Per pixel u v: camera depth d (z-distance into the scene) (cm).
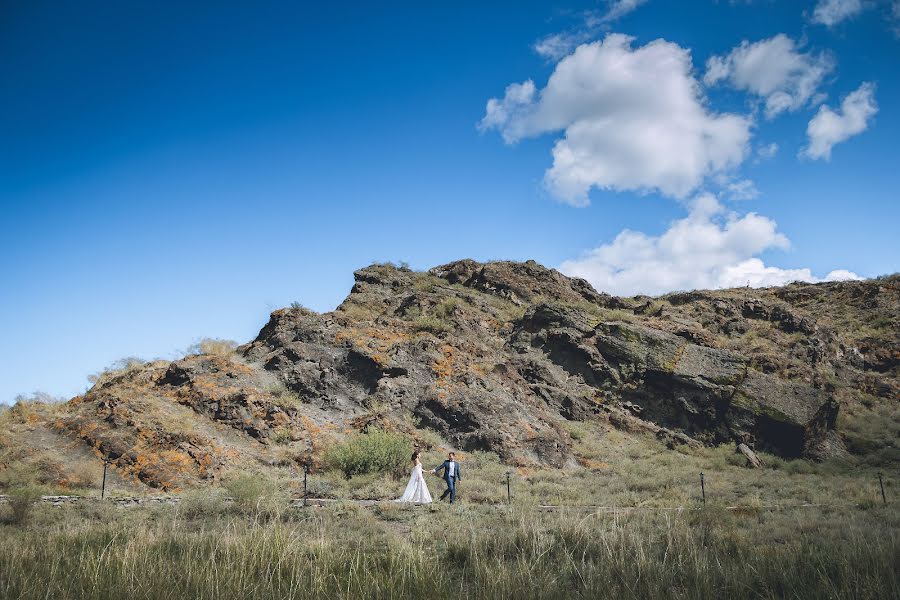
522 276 5375
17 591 805
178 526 1356
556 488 2366
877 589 751
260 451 2614
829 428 3625
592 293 5469
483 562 948
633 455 3278
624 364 3991
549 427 3272
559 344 4159
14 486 2020
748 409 3569
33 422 2512
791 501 2134
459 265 5503
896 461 3384
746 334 4600
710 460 3266
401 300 4588
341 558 988
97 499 1923
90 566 900
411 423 3052
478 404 3142
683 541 1055
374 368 3341
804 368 3997
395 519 1653
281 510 1683
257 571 930
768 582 846
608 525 1369
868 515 1681
